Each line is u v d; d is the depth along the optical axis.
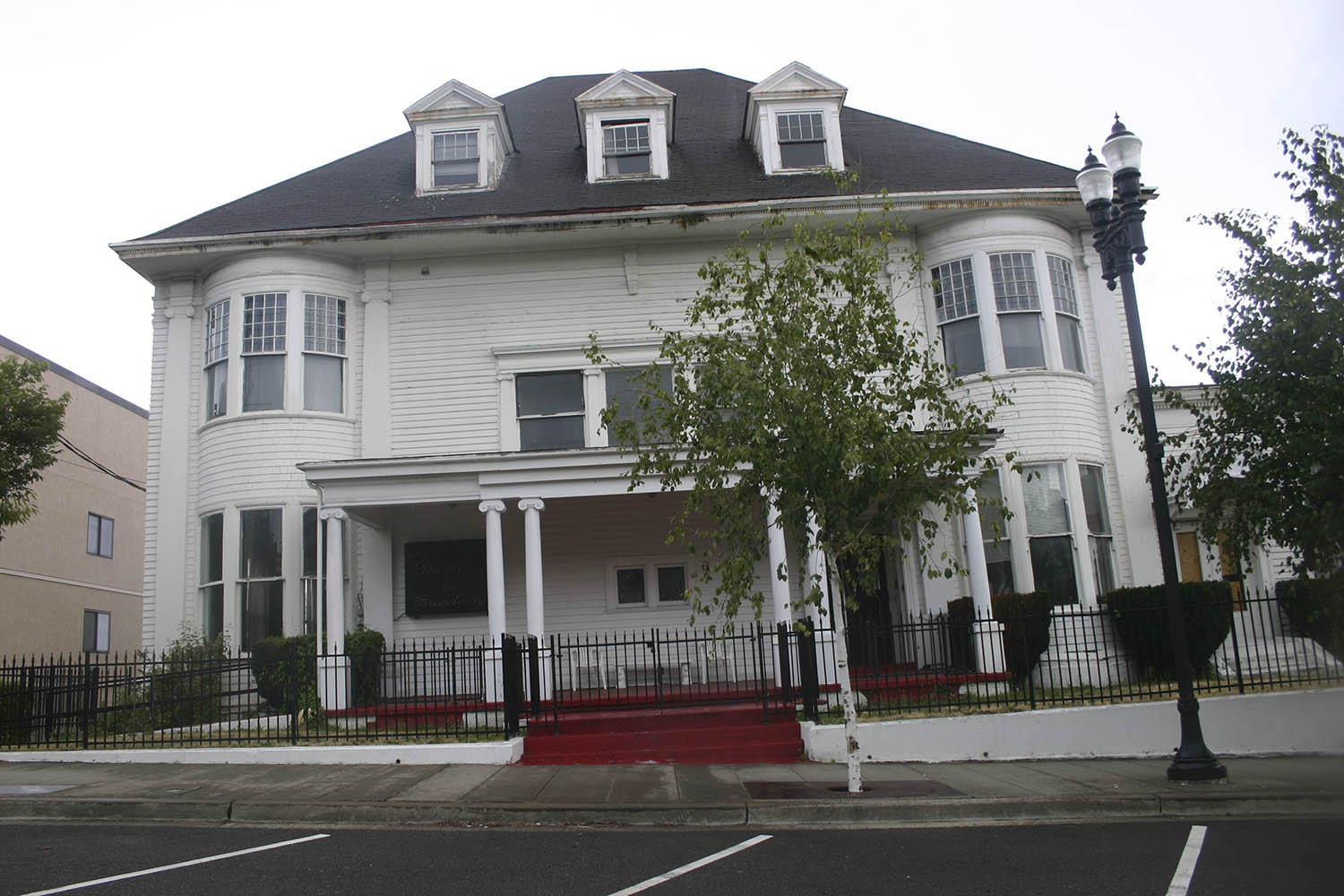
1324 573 11.23
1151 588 14.01
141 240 16.00
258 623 15.06
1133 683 14.34
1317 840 7.40
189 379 16.34
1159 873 6.48
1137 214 10.37
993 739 11.48
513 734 11.88
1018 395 15.76
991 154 18.44
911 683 13.77
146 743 11.98
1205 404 11.91
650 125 18.19
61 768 11.01
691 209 16.05
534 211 16.50
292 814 8.70
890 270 16.73
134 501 31.02
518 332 16.59
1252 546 15.12
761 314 10.00
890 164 18.02
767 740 11.80
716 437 9.45
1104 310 16.80
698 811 8.53
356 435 16.17
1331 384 10.13
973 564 13.94
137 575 31.06
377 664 14.22
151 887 6.31
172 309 16.53
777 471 9.24
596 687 15.37
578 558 16.16
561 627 15.96
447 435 16.23
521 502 13.70
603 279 16.80
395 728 12.28
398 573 15.92
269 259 16.05
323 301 16.30
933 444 9.69
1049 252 16.53
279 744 11.69
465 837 7.91
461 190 17.62
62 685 13.73
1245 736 11.63
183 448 16.08
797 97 18.17
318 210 17.09
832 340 9.77
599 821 8.50
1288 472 10.73
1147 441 10.22
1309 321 10.33
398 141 19.97
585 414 16.36
